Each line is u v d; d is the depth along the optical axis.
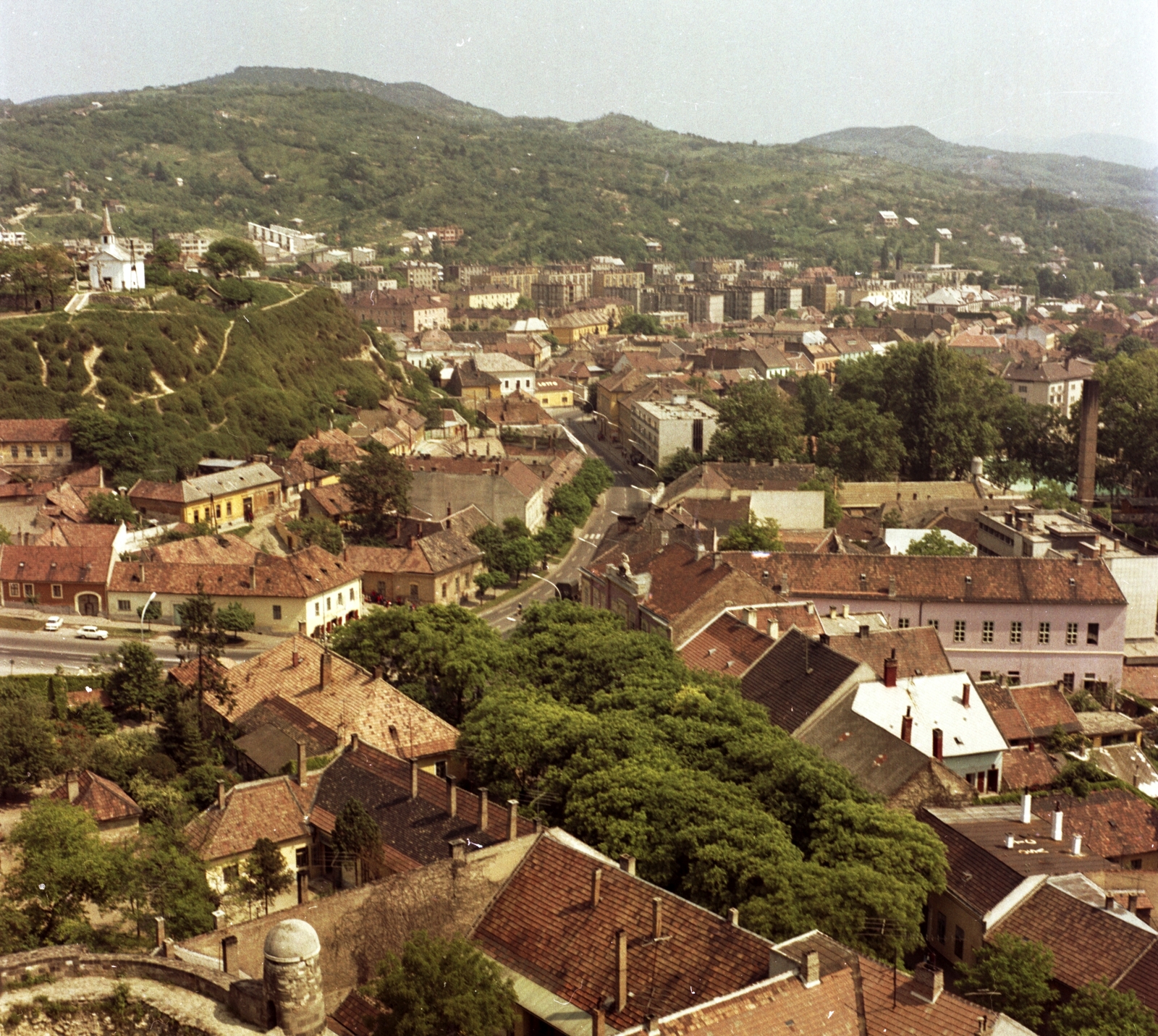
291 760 108.06
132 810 99.38
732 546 170.50
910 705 115.00
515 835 79.62
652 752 96.25
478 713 108.31
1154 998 75.25
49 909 79.00
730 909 71.12
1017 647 150.38
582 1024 66.88
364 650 131.12
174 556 183.38
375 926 72.12
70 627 168.62
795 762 94.06
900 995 65.75
